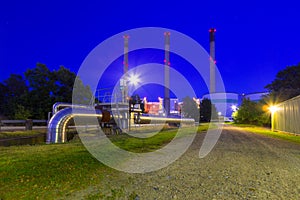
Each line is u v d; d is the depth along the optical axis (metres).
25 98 26.12
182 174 4.66
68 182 3.83
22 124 19.48
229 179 4.30
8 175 3.92
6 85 40.44
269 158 6.57
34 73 26.78
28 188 3.44
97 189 3.61
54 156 5.65
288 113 17.81
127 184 3.92
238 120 42.28
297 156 6.92
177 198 3.27
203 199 3.24
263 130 23.14
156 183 4.01
